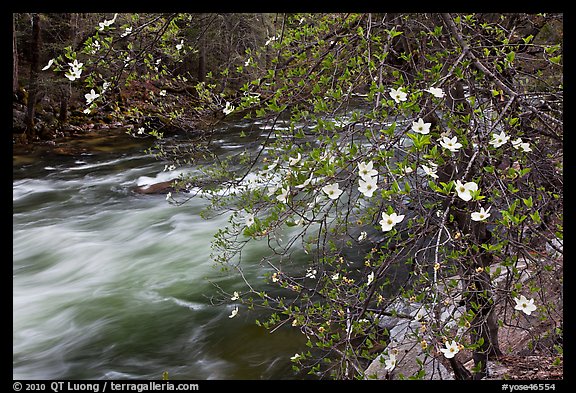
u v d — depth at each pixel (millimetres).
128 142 12641
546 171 2221
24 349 4715
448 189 1545
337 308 2219
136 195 8836
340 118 2145
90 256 6594
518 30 2986
